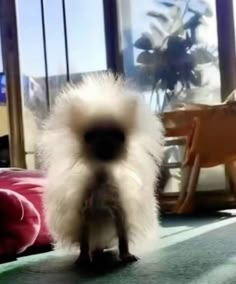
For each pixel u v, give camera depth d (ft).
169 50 4.22
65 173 1.81
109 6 4.27
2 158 4.65
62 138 1.82
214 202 3.93
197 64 4.16
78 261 1.85
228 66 4.05
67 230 1.85
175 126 3.67
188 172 3.66
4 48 4.58
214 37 4.10
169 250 2.06
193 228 2.77
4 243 2.01
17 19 4.53
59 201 1.83
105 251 2.01
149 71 4.27
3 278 1.69
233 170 3.79
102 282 1.56
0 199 2.06
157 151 1.92
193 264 1.76
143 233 1.90
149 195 1.89
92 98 1.81
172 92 4.23
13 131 4.55
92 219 1.80
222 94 4.07
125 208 1.80
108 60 4.30
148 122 1.87
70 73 4.42
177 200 3.77
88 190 1.78
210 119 3.57
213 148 3.57
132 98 1.81
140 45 4.28
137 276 1.61
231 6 4.03
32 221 2.13
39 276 1.70
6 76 4.57
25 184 2.28
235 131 3.55
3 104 4.68
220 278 1.54
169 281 1.53
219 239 2.32
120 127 1.79
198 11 4.14
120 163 1.79
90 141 1.78
